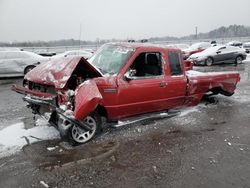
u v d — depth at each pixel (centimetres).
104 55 592
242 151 486
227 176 404
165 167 427
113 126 550
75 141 494
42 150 477
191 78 663
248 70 1525
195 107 751
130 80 539
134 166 430
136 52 554
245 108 754
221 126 610
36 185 378
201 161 447
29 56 1345
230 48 1894
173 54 618
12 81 1227
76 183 383
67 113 462
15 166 424
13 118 650
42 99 489
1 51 1313
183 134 559
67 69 487
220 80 743
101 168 422
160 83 587
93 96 469
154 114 628
